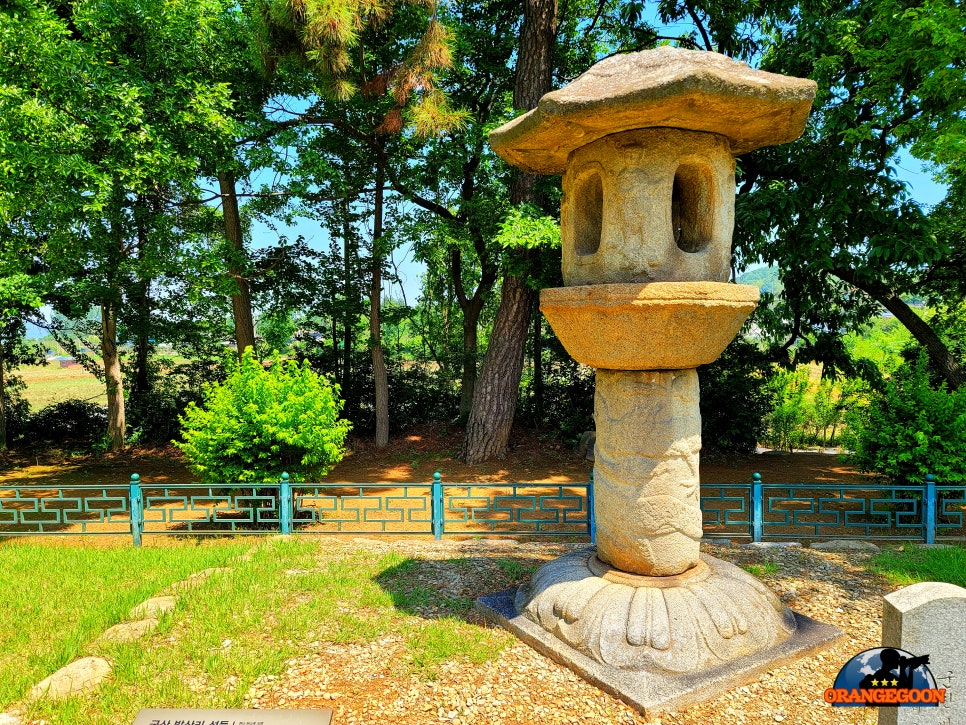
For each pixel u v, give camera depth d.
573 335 4.21
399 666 3.96
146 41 9.12
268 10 9.20
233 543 6.83
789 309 11.72
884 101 8.71
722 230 4.05
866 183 9.27
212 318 14.84
